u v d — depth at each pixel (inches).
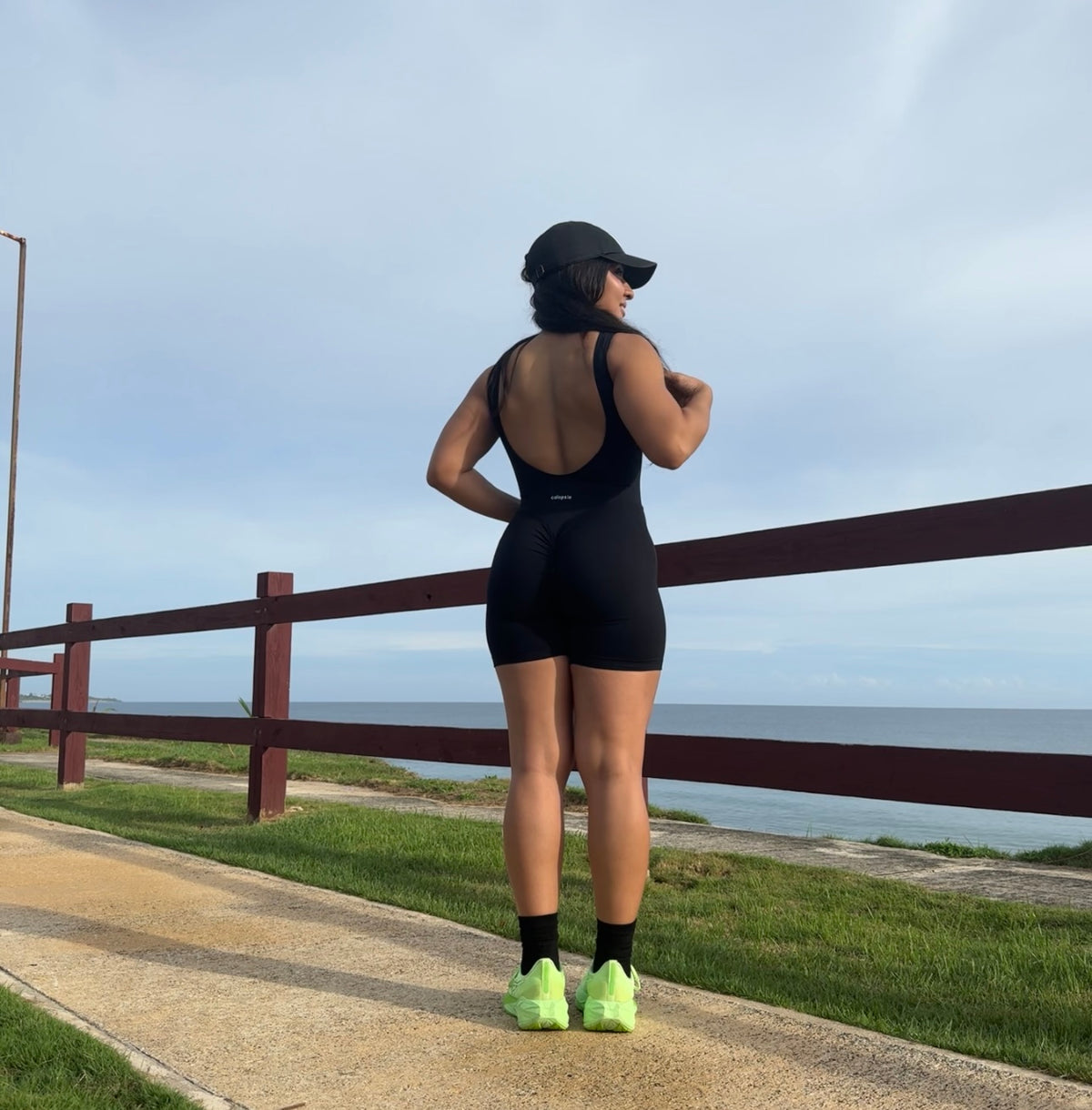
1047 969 112.6
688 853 192.9
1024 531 118.3
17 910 136.0
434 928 126.7
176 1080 76.8
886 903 151.6
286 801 275.4
